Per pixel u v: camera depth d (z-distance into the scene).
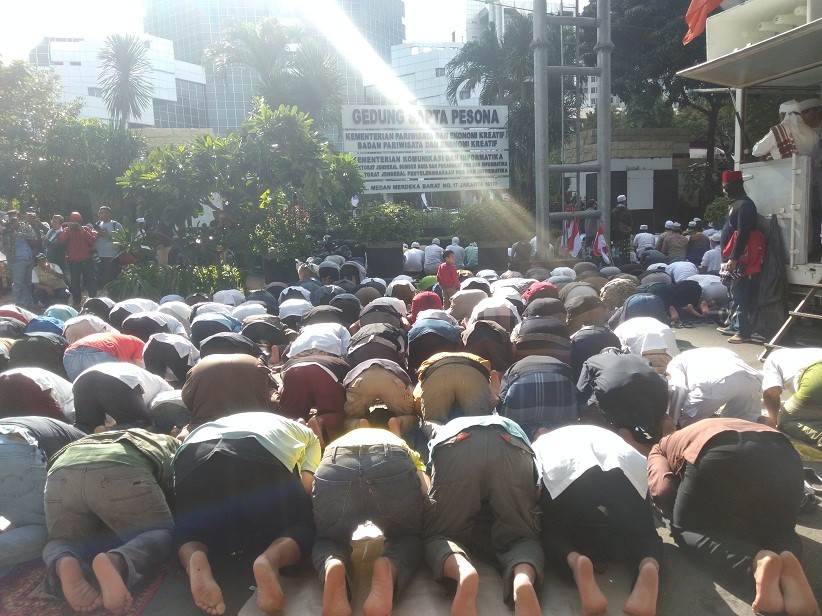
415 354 6.66
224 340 6.12
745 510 3.45
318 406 5.30
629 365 4.93
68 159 27.95
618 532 3.52
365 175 18.50
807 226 8.61
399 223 18.98
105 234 14.53
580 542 3.66
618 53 28.61
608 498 3.50
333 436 5.24
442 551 3.43
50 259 14.78
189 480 3.61
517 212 21.17
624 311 7.95
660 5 27.30
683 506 3.66
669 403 5.27
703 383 5.08
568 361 6.14
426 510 3.70
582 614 3.28
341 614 3.14
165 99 97.12
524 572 3.28
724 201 22.00
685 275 11.41
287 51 29.83
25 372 5.10
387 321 7.81
